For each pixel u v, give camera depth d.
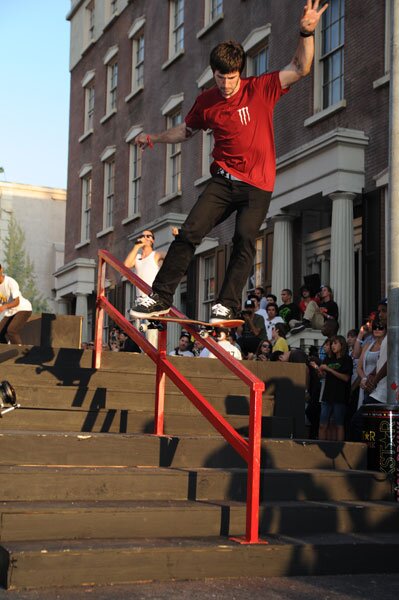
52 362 7.64
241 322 5.34
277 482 5.98
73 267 25.72
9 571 4.41
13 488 5.18
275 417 7.30
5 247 36.97
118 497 5.46
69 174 28.70
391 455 6.55
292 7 15.98
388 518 5.93
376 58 13.38
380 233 12.78
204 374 8.01
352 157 13.29
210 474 5.75
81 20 28.44
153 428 6.66
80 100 28.11
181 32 21.27
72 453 5.70
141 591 4.53
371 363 8.95
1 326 9.73
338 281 13.14
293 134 15.60
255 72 17.58
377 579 5.20
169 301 5.43
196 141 19.73
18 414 6.34
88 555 4.59
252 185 5.31
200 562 4.88
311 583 4.98
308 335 12.34
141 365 7.95
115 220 24.36
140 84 23.62
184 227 5.36
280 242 15.22
